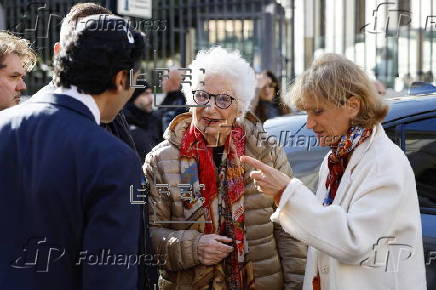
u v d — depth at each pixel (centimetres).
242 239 303
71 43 233
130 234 223
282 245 317
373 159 256
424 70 861
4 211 228
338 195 262
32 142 228
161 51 930
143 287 257
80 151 223
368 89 257
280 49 941
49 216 223
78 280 227
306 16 938
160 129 674
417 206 262
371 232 252
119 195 221
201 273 300
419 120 360
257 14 939
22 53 343
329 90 255
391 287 255
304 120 377
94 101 237
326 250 253
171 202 304
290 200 255
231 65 299
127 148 228
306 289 276
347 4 911
